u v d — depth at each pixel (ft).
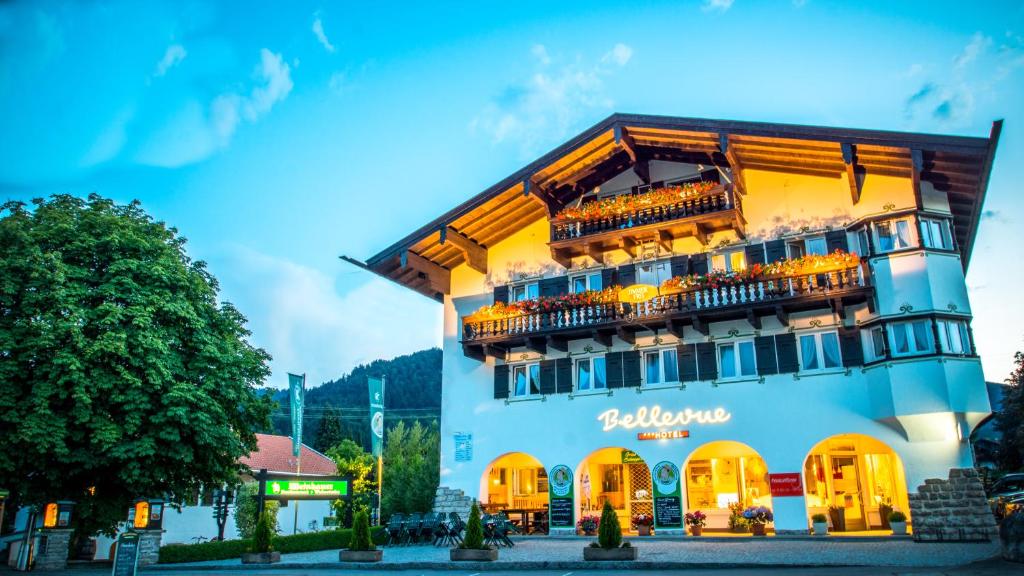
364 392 385.29
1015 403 119.34
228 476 79.46
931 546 61.82
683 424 80.94
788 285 77.25
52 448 64.39
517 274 94.89
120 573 51.96
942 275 71.97
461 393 94.32
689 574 49.75
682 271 84.79
